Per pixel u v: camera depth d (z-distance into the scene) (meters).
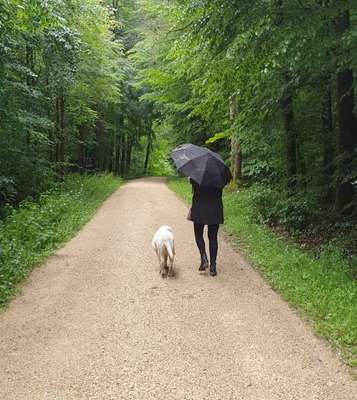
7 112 13.69
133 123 41.12
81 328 5.41
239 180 18.92
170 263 7.34
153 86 24.73
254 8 8.30
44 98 17.00
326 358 4.63
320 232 10.40
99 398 3.93
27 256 8.27
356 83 9.28
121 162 45.53
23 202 14.47
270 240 9.52
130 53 34.47
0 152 14.56
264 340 5.04
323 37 8.07
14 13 9.69
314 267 7.36
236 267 7.98
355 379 4.25
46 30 14.48
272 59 8.07
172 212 14.55
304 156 13.35
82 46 18.17
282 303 6.19
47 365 4.52
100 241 10.14
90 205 15.57
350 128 10.23
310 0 8.80
